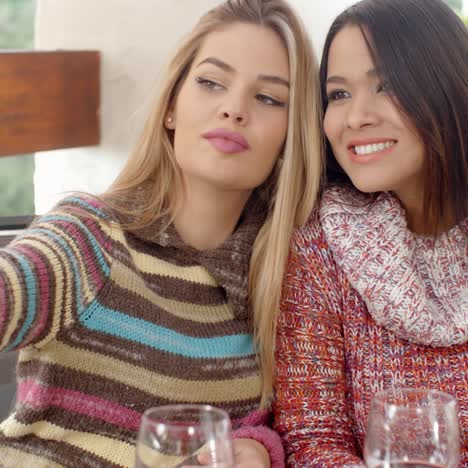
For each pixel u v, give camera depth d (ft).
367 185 4.37
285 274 4.60
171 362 4.11
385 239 4.43
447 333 4.29
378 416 3.07
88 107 6.32
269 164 4.45
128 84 6.42
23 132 5.80
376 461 3.05
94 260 3.96
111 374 4.02
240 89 4.27
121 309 4.03
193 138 4.29
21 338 3.56
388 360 4.44
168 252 4.36
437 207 4.45
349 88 4.37
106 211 4.20
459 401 4.35
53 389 3.95
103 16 6.44
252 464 3.94
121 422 4.07
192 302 4.33
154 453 2.69
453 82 4.24
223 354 4.30
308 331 4.52
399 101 4.18
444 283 4.49
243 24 4.37
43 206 7.16
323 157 4.68
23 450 4.01
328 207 4.63
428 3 4.29
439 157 4.32
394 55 4.19
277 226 4.53
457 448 3.09
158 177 4.51
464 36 4.33
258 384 4.44
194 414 2.83
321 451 4.24
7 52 5.70
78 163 6.79
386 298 4.32
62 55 6.08
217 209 4.51
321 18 6.64
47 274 3.62
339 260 4.50
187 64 4.49
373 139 4.30
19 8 7.77
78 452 4.02
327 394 4.47
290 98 4.46
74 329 3.90
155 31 6.37
